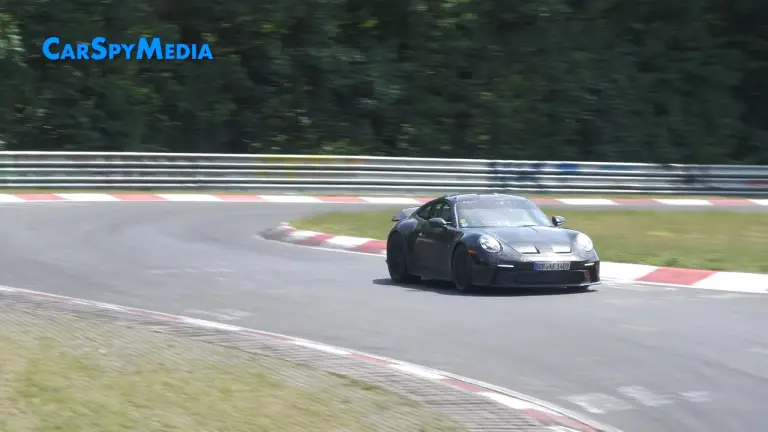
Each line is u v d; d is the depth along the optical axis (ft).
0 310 122.62
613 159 460.14
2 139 386.93
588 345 113.39
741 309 137.90
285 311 136.87
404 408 80.64
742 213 322.14
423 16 452.35
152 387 82.17
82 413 71.92
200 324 122.31
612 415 85.15
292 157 356.18
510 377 98.63
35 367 87.30
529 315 133.49
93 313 126.31
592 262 155.02
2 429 66.28
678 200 377.71
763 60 502.38
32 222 241.35
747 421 82.58
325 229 242.37
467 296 152.05
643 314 133.80
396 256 171.42
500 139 448.24
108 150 406.41
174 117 422.41
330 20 441.27
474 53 458.50
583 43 476.54
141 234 228.02
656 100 476.95
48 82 405.18
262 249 211.20
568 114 456.45
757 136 487.20
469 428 75.92
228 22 431.84
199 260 190.19
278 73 434.30
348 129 434.71
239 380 87.20
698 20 492.13
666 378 97.66
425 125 443.73
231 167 351.46
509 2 462.19
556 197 372.58
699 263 184.34
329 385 87.51
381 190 362.94
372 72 439.63
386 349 111.86
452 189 369.30
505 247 152.56
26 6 402.52
